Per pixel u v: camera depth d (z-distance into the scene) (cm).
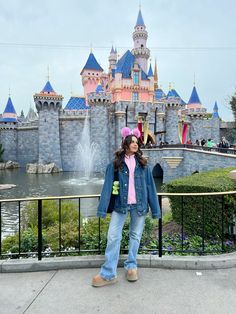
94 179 3994
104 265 403
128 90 5981
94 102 5234
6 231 1367
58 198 491
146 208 418
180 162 3141
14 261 460
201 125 6425
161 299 359
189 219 695
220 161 2511
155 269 455
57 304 350
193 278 420
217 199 637
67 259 465
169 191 745
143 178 421
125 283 405
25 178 4134
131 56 6359
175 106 5809
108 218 788
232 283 404
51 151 5350
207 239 640
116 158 416
